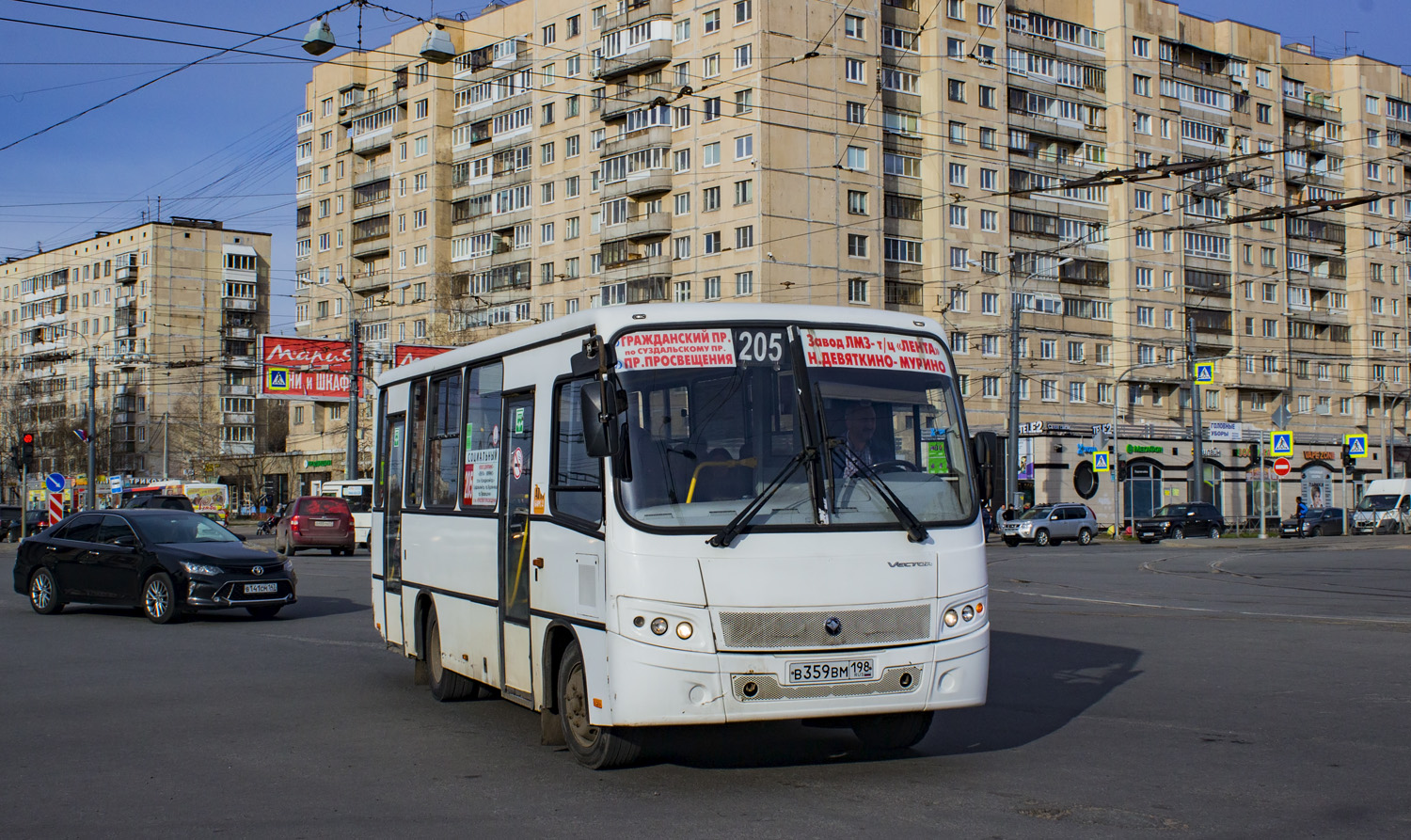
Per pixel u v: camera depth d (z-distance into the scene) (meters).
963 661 7.28
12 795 7.21
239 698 10.66
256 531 61.31
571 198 65.81
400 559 11.33
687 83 59.47
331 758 8.18
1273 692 10.15
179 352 95.00
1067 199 68.25
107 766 8.00
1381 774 7.16
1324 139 79.12
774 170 56.38
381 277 76.06
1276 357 75.88
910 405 7.60
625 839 6.02
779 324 7.48
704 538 6.91
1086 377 68.38
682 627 6.82
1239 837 5.87
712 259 58.09
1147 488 64.94
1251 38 75.56
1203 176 72.31
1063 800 6.66
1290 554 33.78
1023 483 61.28
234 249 97.25
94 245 99.06
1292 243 77.06
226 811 6.77
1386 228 81.50
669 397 7.17
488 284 69.81
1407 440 81.88
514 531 8.67
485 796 7.03
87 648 14.11
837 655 6.96
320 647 14.17
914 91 62.62
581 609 7.46
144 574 16.89
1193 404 53.44
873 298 59.44
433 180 72.75
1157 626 15.23
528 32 68.25
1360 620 15.49
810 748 8.27
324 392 46.22
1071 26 69.00
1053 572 27.05
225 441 94.62
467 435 9.78
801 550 7.00
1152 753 7.90
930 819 6.30
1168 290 71.06
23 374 97.94
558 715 8.30
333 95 80.19
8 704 10.41
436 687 10.40
